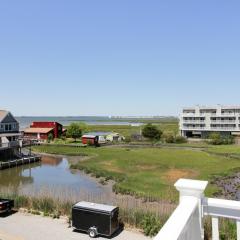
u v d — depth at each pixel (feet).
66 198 58.59
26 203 56.95
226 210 13.55
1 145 165.89
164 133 318.45
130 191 100.68
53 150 218.79
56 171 150.61
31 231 46.03
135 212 45.91
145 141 282.97
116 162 167.22
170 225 10.02
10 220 50.72
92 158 181.98
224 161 174.09
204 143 274.57
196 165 159.74
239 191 107.55
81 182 124.88
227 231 24.64
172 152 213.05
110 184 120.47
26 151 215.51
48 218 51.29
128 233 43.32
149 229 42.65
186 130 330.75
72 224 45.73
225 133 312.71
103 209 43.68
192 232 11.66
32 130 282.15
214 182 121.39
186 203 12.14
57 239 43.06
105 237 42.98
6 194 63.77
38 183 122.83
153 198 81.46
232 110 311.27
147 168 151.84
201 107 325.01
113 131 428.56
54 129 288.51
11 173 145.38
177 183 13.05
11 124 191.52
